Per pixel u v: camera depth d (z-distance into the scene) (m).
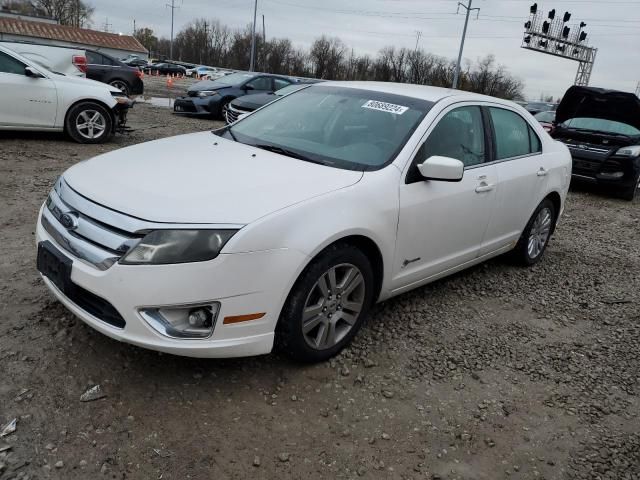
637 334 4.20
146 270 2.52
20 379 2.79
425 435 2.78
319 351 3.17
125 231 2.59
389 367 3.33
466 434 2.82
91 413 2.62
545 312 4.44
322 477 2.44
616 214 8.95
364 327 3.78
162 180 2.94
